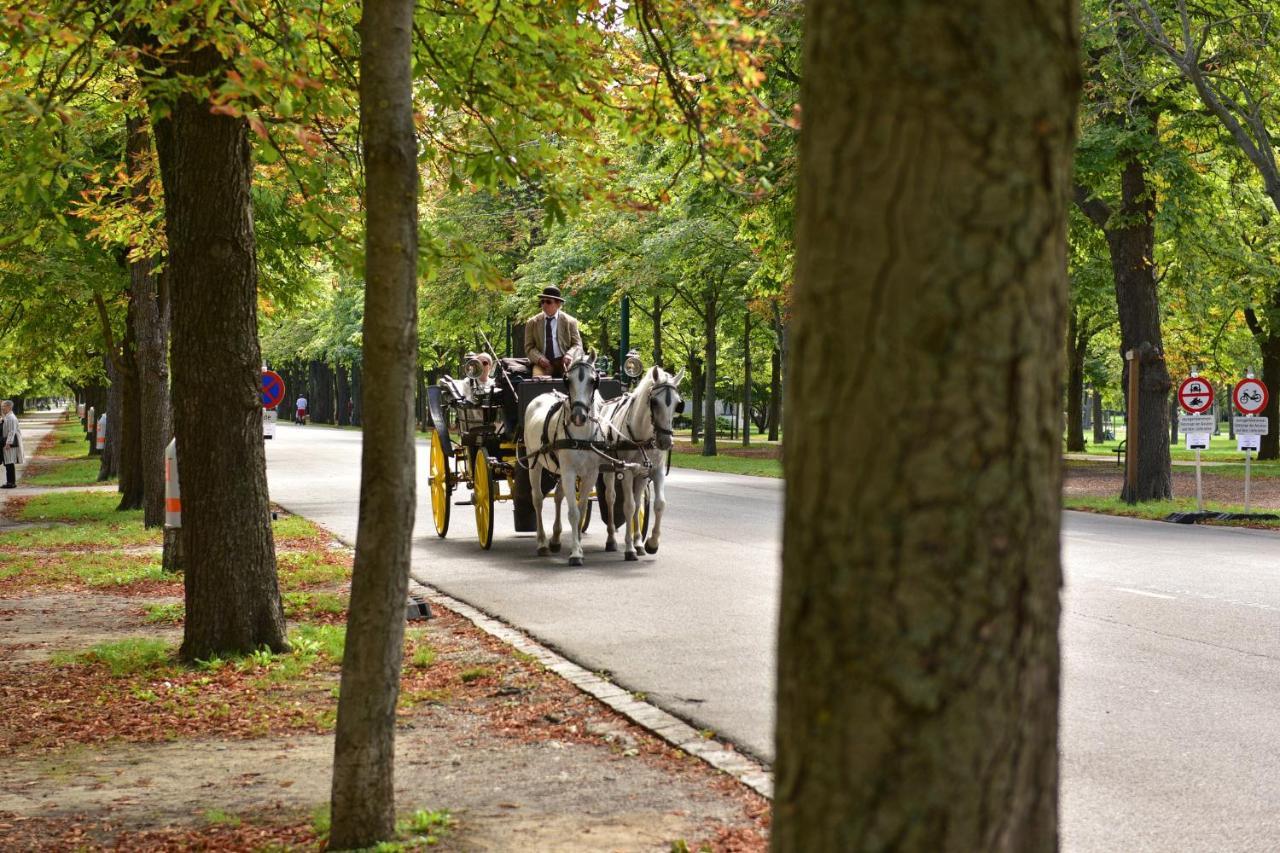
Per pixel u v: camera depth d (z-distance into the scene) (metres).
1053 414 2.54
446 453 18.31
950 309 2.42
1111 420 107.69
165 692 8.68
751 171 8.28
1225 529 19.12
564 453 14.98
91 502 26.39
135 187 15.52
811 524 2.52
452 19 9.23
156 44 9.49
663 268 39.38
